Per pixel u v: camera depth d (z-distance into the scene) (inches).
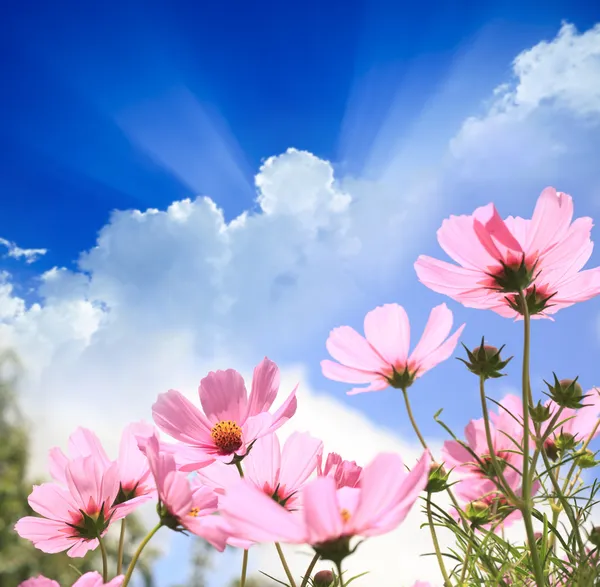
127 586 8.5
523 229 11.4
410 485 7.0
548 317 12.7
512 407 14.4
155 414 11.6
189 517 8.6
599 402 13.4
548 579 10.7
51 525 10.6
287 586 9.5
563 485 11.7
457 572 11.5
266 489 10.7
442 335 12.5
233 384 11.9
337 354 13.2
